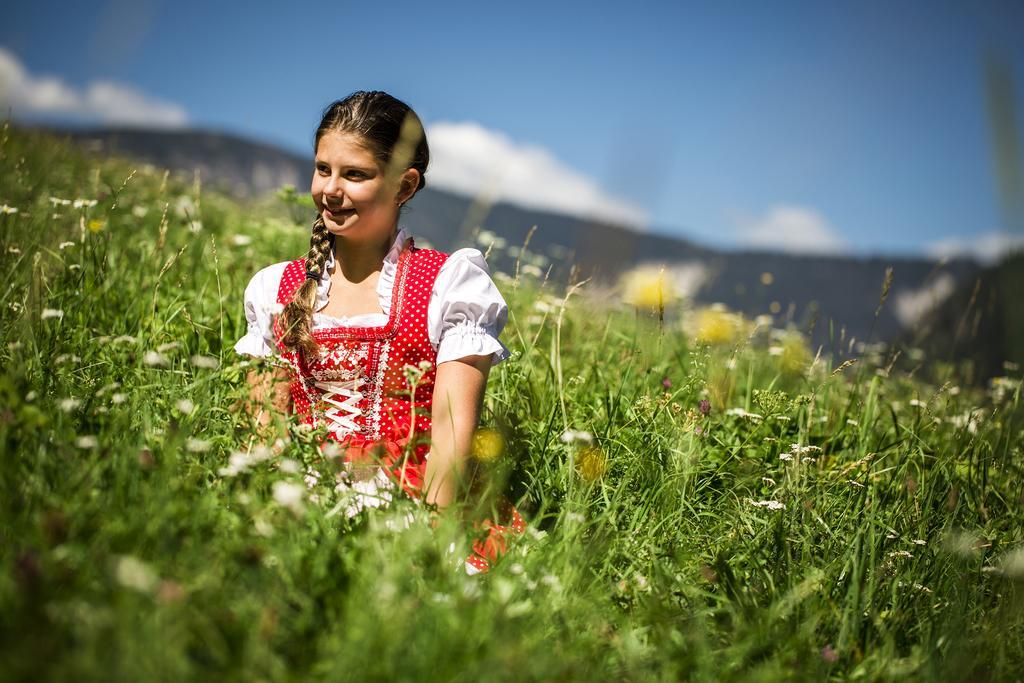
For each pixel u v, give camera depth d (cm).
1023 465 291
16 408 207
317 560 176
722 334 349
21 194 371
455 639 163
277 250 479
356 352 246
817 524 242
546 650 175
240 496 194
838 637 203
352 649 151
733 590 212
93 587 156
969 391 405
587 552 212
